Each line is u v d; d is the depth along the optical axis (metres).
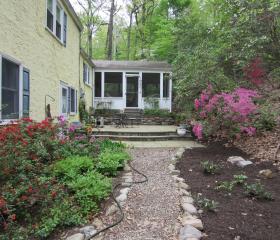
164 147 8.20
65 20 9.45
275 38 6.72
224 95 7.32
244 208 3.45
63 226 3.06
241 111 6.93
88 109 14.45
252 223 3.05
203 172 5.11
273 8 5.95
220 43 8.38
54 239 2.84
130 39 29.33
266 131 7.59
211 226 2.98
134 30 28.33
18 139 4.04
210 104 7.46
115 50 30.20
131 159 6.20
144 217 3.26
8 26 5.16
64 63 9.36
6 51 5.10
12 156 3.63
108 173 4.79
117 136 9.59
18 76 5.68
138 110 15.86
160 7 23.72
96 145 6.25
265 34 6.66
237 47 7.37
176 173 5.13
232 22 7.30
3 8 4.95
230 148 7.33
